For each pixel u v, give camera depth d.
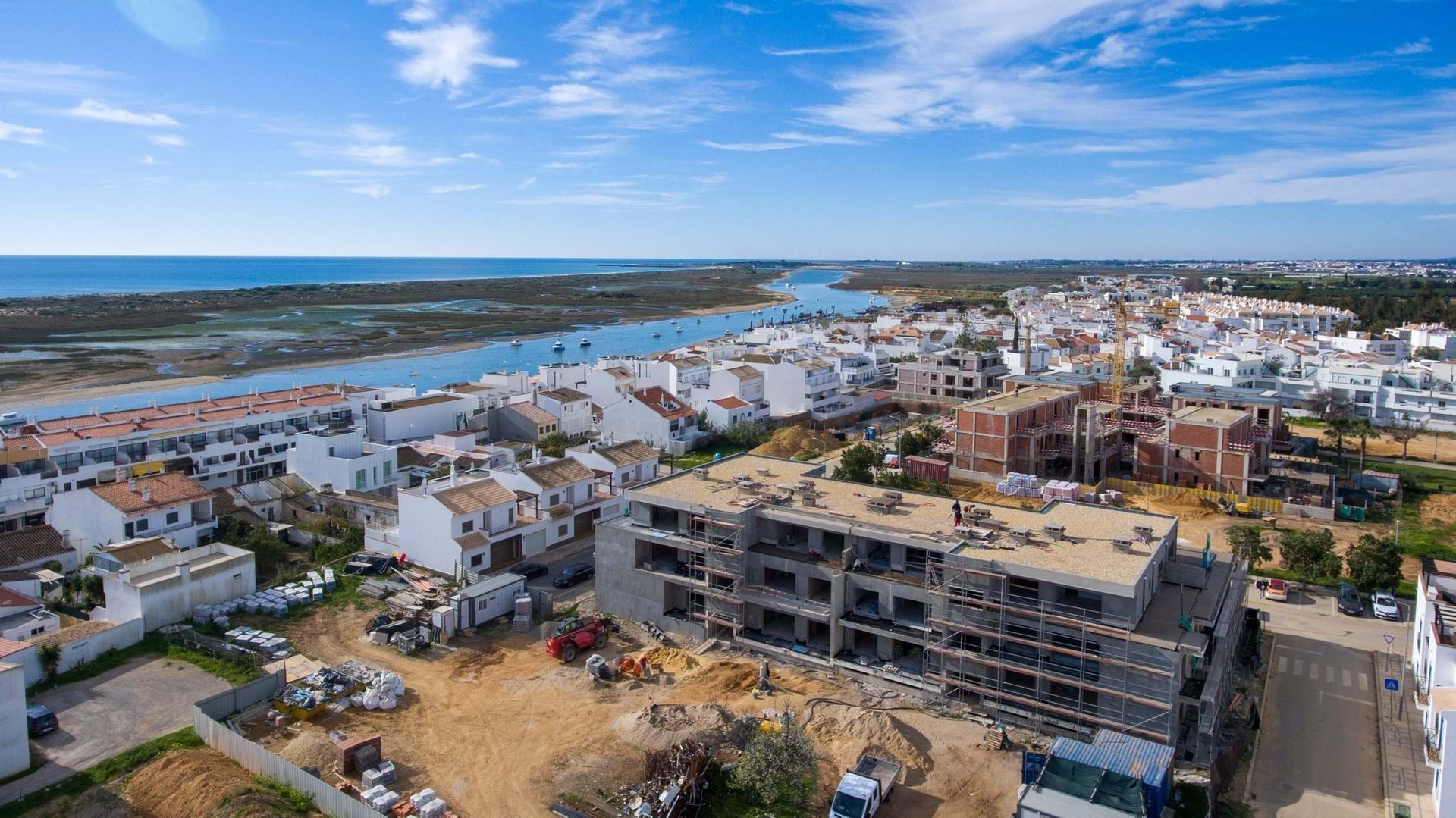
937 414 178.75
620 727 55.56
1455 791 45.84
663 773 49.44
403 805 47.25
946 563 59.16
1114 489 118.88
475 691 61.28
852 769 50.31
